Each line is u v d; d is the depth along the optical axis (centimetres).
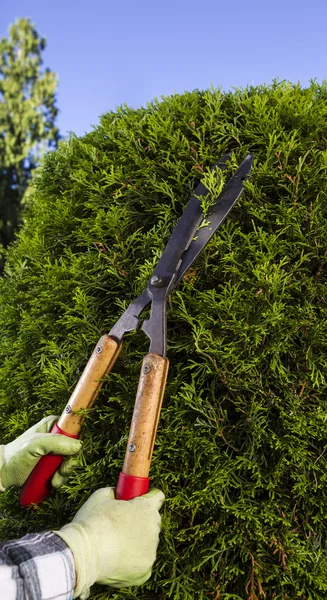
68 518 70
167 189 74
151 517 57
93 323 75
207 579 64
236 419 68
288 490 66
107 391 71
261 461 65
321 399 68
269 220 72
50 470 67
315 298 71
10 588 47
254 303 67
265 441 64
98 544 53
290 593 62
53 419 71
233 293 68
